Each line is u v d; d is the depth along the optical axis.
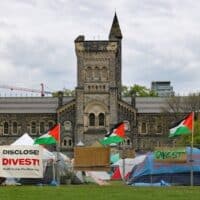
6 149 75.12
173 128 78.31
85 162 82.38
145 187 71.44
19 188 67.94
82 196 58.06
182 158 78.25
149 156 80.06
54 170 81.38
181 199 55.34
